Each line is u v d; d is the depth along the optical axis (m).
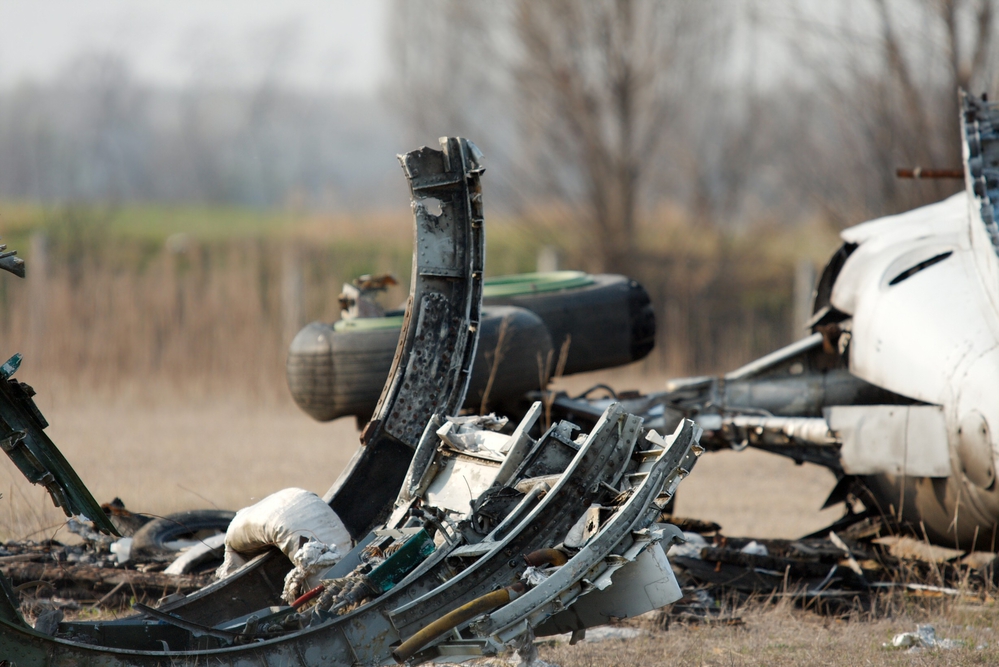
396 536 19.00
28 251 81.44
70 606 22.88
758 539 27.72
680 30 91.50
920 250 30.17
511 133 94.50
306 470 40.56
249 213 129.62
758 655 20.73
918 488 26.83
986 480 24.58
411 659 16.55
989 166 29.73
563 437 19.36
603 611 17.70
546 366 30.67
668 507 31.08
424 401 23.44
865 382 31.80
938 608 24.53
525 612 16.47
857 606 24.45
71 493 16.94
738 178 94.94
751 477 44.38
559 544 17.70
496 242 94.62
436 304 23.59
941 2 78.69
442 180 23.53
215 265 73.69
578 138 90.06
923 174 31.53
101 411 57.06
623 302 33.59
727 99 97.12
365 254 85.25
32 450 16.67
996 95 75.19
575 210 90.81
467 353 23.77
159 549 26.05
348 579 17.81
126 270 71.88
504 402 31.38
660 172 95.75
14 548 26.25
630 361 34.09
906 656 20.56
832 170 91.25
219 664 15.88
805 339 33.25
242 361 62.84
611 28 89.56
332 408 28.66
